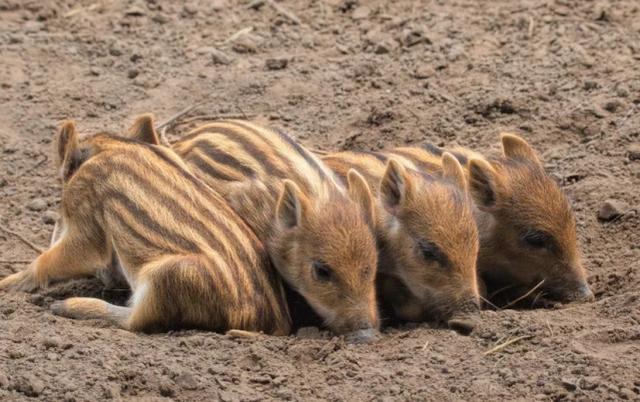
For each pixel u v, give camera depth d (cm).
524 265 1282
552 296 1274
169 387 1004
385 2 1847
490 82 1628
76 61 1725
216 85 1669
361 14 1819
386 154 1349
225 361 1055
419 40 1730
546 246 1262
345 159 1333
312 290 1176
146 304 1134
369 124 1572
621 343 1074
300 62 1717
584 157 1455
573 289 1254
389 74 1669
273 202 1218
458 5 1819
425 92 1622
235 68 1708
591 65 1638
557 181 1376
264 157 1245
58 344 1059
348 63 1703
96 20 1828
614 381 1005
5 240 1371
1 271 1299
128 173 1198
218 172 1256
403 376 1030
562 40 1700
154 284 1127
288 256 1197
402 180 1216
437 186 1229
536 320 1116
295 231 1186
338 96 1634
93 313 1169
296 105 1625
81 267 1233
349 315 1153
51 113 1611
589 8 1777
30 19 1827
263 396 1002
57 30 1802
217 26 1814
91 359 1038
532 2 1802
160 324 1141
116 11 1850
